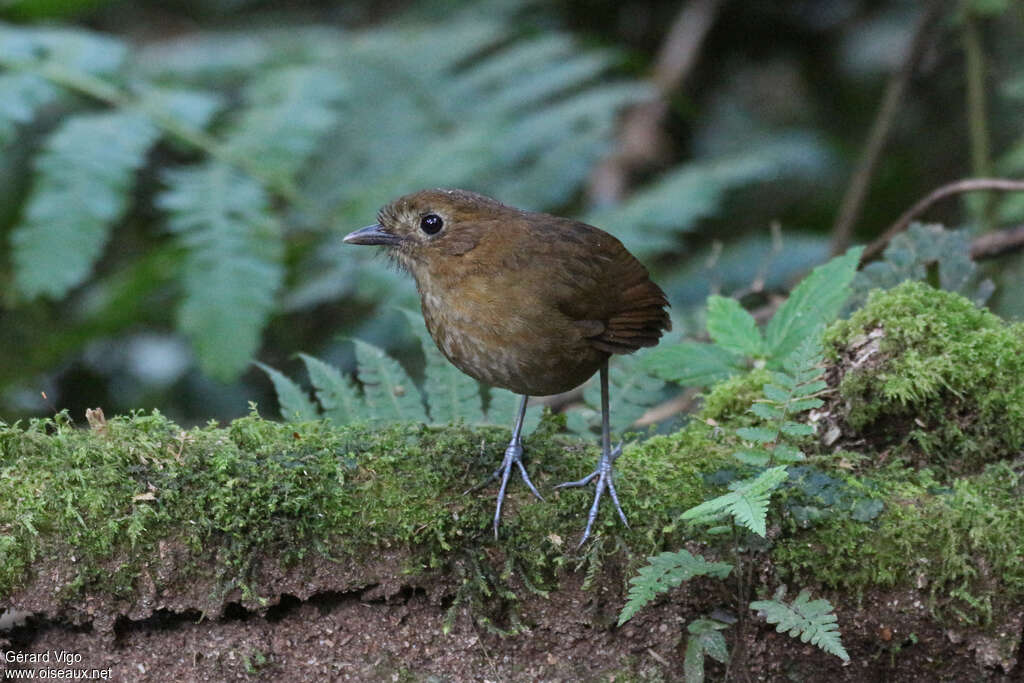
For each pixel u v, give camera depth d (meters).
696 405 8.52
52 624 5.78
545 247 6.32
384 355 7.18
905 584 5.75
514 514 5.94
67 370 13.28
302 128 10.77
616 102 12.02
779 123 15.78
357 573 5.84
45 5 12.14
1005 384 6.31
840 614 5.83
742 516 5.23
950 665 5.80
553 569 5.93
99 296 12.37
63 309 12.91
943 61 13.08
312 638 5.90
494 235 6.32
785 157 14.72
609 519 5.91
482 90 12.73
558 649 5.98
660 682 5.93
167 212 13.34
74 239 9.45
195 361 13.30
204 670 5.84
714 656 5.71
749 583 5.84
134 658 5.82
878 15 15.60
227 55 12.49
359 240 6.61
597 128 12.02
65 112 12.72
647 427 8.47
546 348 6.30
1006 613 5.66
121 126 10.13
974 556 5.69
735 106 15.91
